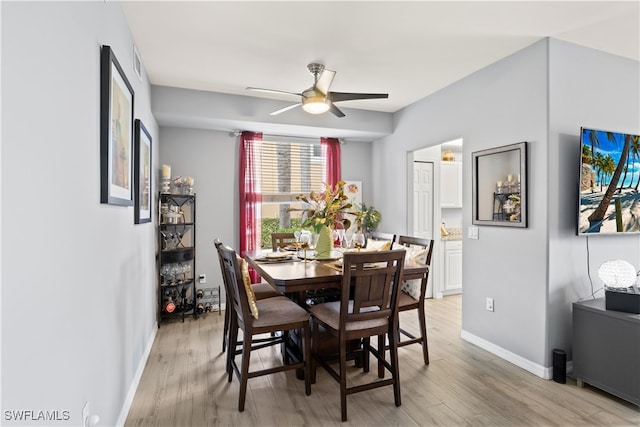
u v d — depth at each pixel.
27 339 0.94
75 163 1.30
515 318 2.87
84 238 1.39
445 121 3.74
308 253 3.28
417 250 3.00
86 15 1.44
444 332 3.58
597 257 2.84
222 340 3.34
